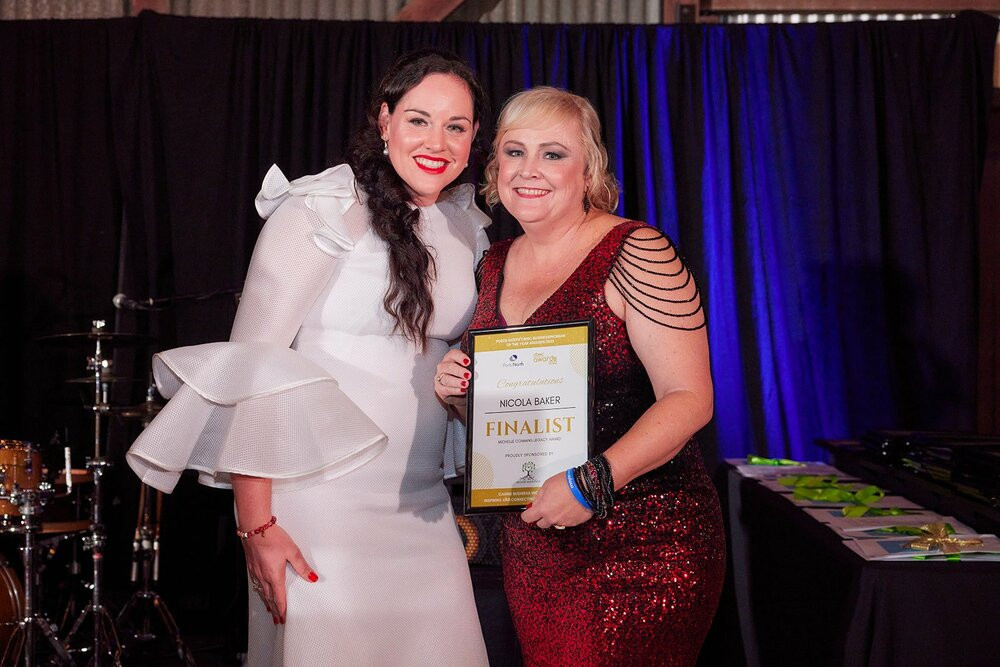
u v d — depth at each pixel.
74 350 5.21
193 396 2.00
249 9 5.47
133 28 5.12
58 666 4.21
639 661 1.93
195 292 5.06
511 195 2.03
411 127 2.14
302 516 2.07
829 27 5.05
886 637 2.13
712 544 1.99
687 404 1.87
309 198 2.06
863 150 5.00
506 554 2.12
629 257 1.96
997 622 2.11
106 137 5.18
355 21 5.14
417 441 2.16
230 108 5.10
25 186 5.20
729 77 5.09
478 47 5.12
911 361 4.93
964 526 2.56
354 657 2.03
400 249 2.09
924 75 4.99
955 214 4.93
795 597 2.80
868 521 2.70
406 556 2.13
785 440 4.98
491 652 3.44
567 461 1.88
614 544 1.93
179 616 5.23
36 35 5.18
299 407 1.97
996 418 5.32
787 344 4.99
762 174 5.06
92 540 4.18
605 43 5.12
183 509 5.25
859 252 4.99
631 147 5.13
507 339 1.96
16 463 3.95
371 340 2.14
